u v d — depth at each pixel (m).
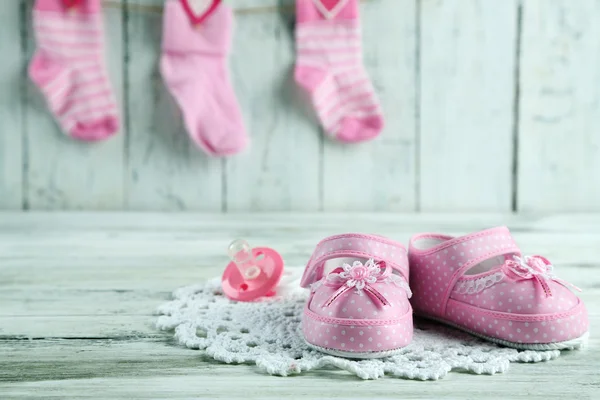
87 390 0.74
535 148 2.16
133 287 1.22
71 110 2.03
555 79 2.13
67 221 1.94
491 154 2.16
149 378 0.77
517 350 0.85
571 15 2.10
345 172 2.15
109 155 2.13
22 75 2.08
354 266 0.88
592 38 2.11
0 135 2.11
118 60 2.08
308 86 2.01
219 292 1.15
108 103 2.04
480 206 2.18
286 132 2.14
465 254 0.93
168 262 1.43
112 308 1.08
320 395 0.72
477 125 2.14
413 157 2.15
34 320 1.01
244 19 2.09
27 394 0.72
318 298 0.88
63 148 2.12
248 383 0.76
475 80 2.12
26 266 1.38
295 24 2.08
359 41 2.03
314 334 0.83
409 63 2.12
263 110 2.13
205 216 2.05
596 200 2.18
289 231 1.79
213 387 0.74
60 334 0.94
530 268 0.88
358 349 0.81
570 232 1.77
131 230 1.81
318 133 2.13
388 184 2.16
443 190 2.17
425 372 0.77
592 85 2.13
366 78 2.04
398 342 0.82
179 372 0.79
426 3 2.09
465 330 0.92
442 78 2.12
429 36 2.11
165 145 2.13
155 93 2.10
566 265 1.38
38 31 1.97
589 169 2.17
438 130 2.14
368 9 2.09
